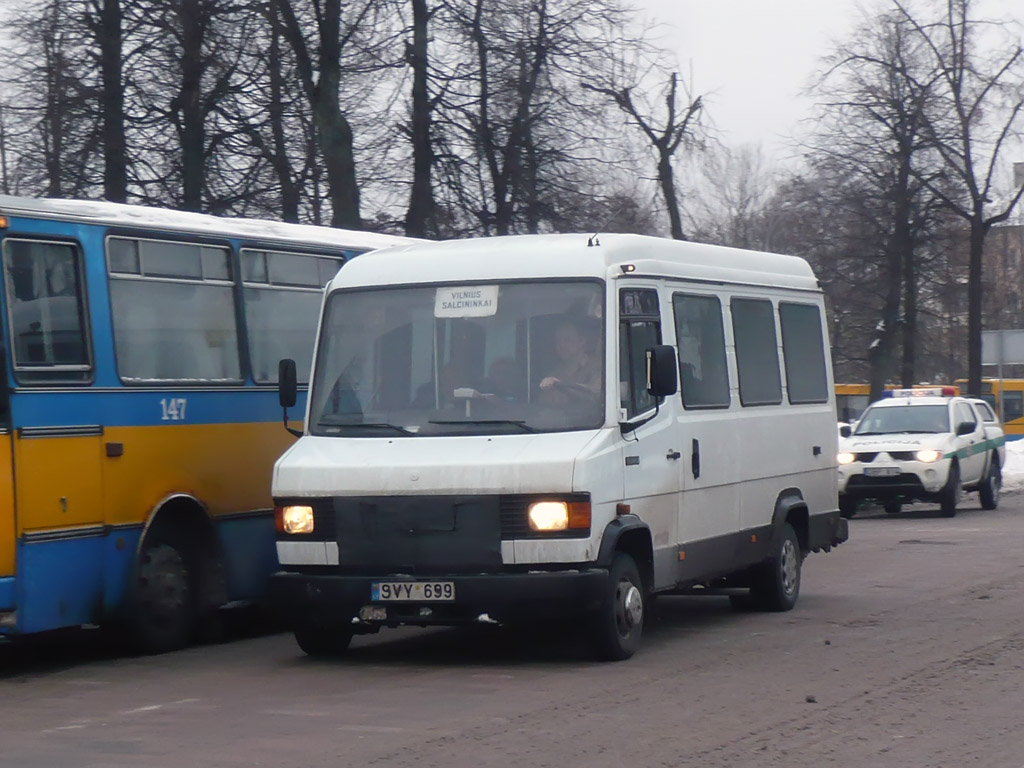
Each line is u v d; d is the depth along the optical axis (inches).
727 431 575.8
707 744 364.5
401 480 475.2
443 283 515.2
